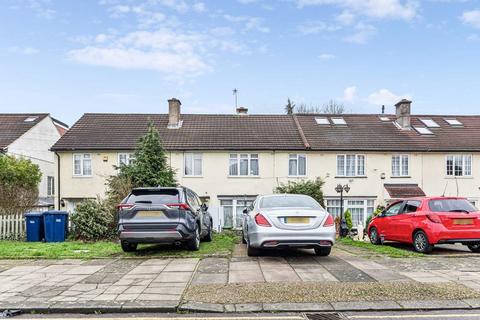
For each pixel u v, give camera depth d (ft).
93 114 102.01
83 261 31.45
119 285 23.65
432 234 35.63
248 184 88.89
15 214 52.21
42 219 47.50
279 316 18.60
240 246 40.86
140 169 69.62
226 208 88.99
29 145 102.22
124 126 96.43
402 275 25.84
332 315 18.72
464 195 91.45
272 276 25.59
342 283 23.45
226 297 20.88
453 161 92.12
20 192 68.54
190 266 29.04
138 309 19.44
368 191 89.76
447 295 21.08
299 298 20.67
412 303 19.94
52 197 109.70
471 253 36.04
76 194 87.92
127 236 33.55
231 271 27.22
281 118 102.89
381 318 18.29
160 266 29.19
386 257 32.81
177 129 95.40
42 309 19.47
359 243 44.06
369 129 97.91
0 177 70.85
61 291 22.39
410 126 99.45
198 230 38.52
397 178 90.58
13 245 41.93
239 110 108.58
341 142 91.50
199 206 42.42
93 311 19.39
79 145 88.43
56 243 44.45
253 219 32.01
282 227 30.78
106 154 88.22
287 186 80.28
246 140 91.25
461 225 35.63
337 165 90.17
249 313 19.01
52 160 113.80
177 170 81.66
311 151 89.51
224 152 89.15
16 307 19.63
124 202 34.68
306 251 35.86
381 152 90.48
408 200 40.63
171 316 18.78
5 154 87.15
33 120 107.86
